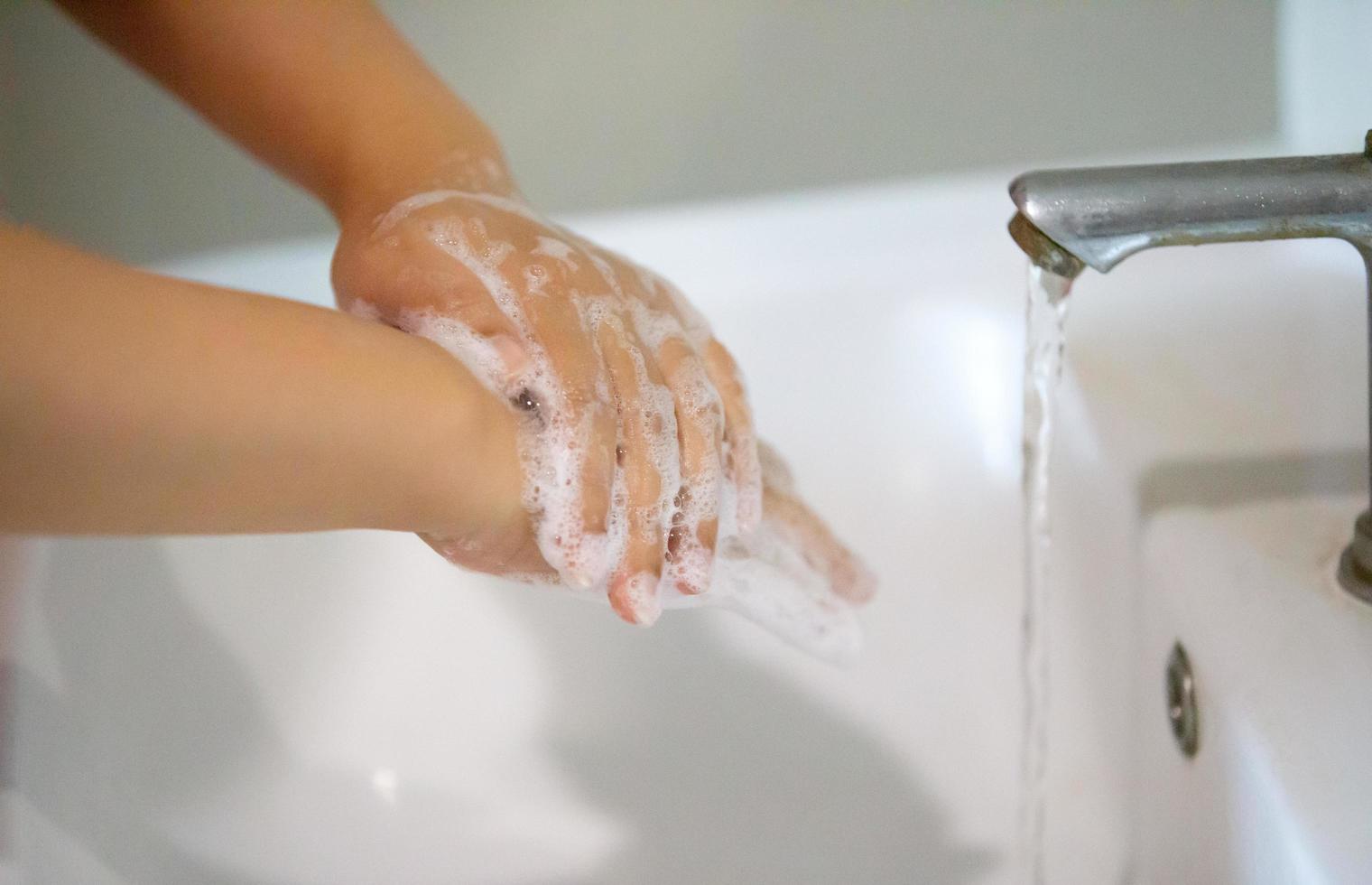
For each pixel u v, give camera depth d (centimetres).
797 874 63
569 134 90
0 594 60
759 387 75
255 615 67
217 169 92
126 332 38
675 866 64
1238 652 52
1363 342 66
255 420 39
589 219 80
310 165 58
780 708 69
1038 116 85
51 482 38
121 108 90
